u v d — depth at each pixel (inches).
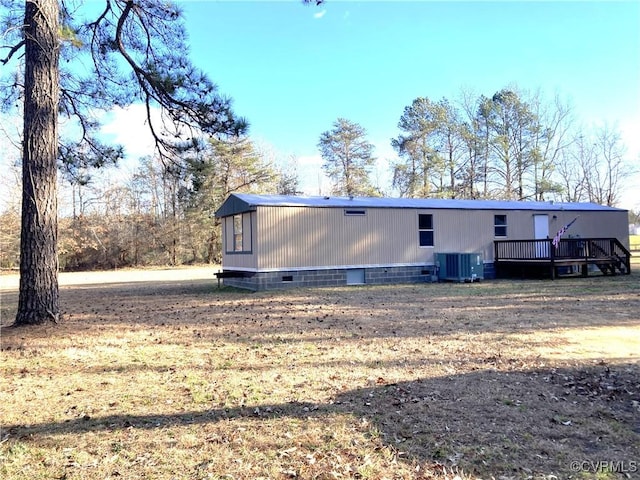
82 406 159.2
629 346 224.4
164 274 1077.8
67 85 419.5
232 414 148.8
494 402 154.0
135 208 1502.2
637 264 838.5
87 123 445.7
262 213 550.6
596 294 432.1
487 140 1569.9
